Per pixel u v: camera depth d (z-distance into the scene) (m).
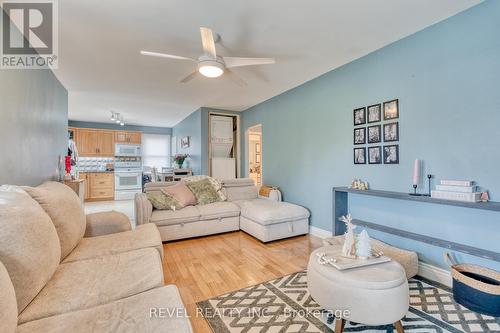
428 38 2.33
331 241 2.53
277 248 3.10
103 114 6.36
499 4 1.90
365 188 2.87
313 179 3.72
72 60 2.93
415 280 2.26
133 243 1.92
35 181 2.59
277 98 4.53
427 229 2.36
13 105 2.09
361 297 1.43
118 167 7.45
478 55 2.01
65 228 1.65
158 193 3.60
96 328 0.96
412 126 2.46
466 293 1.80
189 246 3.18
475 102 2.03
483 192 1.96
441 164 2.24
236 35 2.43
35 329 0.96
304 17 2.15
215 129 5.67
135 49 2.69
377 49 2.78
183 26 2.26
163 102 5.05
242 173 5.84
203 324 1.66
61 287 1.28
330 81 3.39
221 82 3.80
